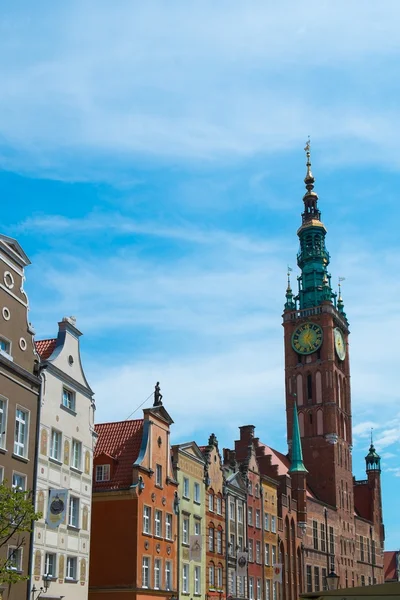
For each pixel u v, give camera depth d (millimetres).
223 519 73562
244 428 100750
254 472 84938
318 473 124125
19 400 41781
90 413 50625
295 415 110062
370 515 141875
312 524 107812
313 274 135500
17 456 41031
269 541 87312
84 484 48844
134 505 54781
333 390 127375
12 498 32594
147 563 55781
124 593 53031
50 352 47406
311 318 131625
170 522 60812
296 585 95688
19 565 40500
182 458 65062
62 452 46094
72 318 49625
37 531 42375
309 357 130500
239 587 75938
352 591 24109
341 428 129625
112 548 54281
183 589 62312
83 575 47750
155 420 60000
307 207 142125
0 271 41438
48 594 43094
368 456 147000
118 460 57281
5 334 41375
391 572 169250
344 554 120875
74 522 47500
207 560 68188
